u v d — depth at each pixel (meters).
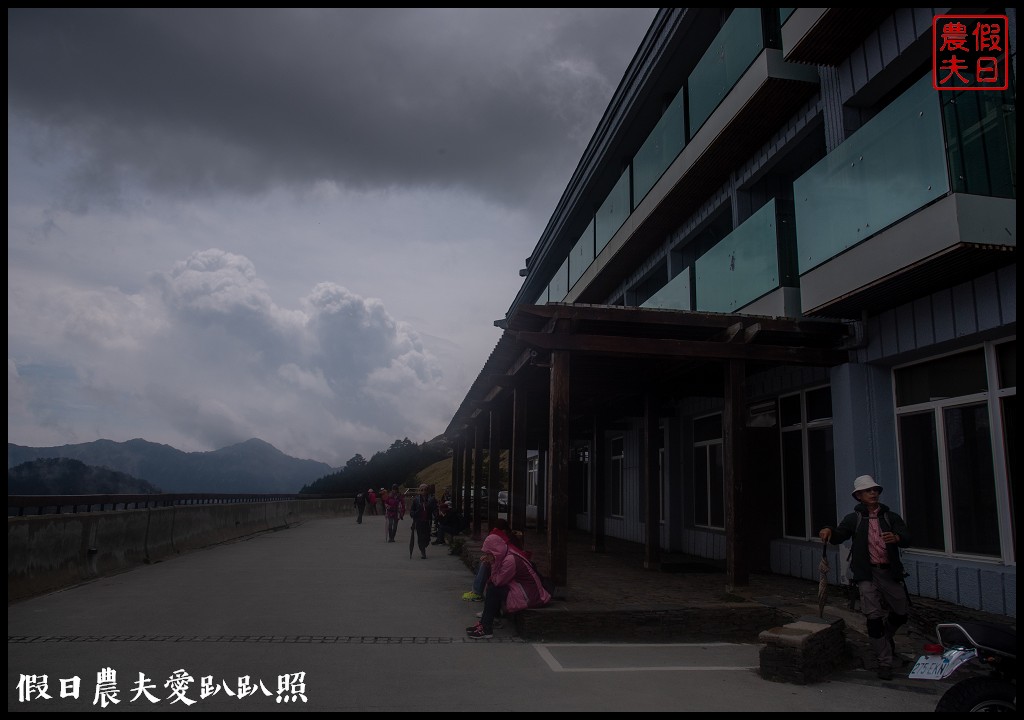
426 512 16.64
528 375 12.55
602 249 18.94
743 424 9.48
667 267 16.91
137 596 9.86
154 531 14.58
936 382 8.79
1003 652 4.45
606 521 20.67
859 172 8.34
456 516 20.12
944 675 4.56
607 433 20.47
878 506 6.66
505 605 7.93
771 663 6.18
